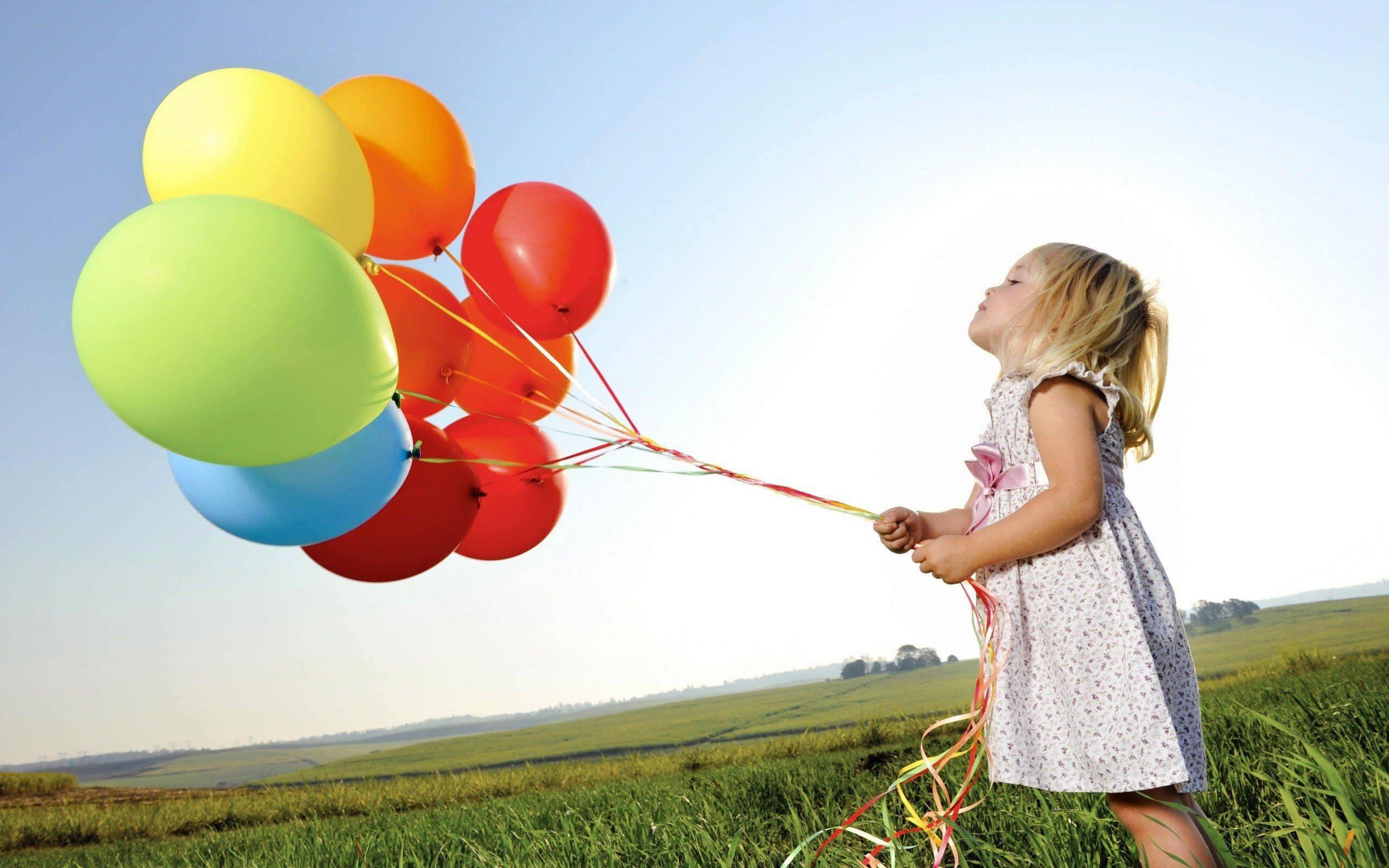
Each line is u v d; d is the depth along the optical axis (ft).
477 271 8.36
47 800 45.75
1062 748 4.88
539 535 9.30
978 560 4.97
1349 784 5.61
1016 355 5.75
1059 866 5.82
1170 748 4.50
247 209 5.14
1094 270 5.64
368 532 7.40
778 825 10.79
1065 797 8.07
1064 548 5.10
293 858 12.95
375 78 7.95
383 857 11.42
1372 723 9.42
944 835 5.18
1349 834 4.12
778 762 24.48
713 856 7.96
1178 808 4.58
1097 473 4.96
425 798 33.65
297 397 5.03
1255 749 9.92
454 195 7.93
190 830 30.19
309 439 5.32
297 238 5.17
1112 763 4.63
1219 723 11.94
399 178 7.54
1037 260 5.97
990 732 5.23
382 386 5.60
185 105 6.08
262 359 4.82
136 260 4.74
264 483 5.82
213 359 4.73
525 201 8.41
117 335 4.69
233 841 19.39
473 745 145.48
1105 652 4.83
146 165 6.17
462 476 7.86
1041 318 5.65
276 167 5.88
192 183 5.88
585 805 16.10
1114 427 5.37
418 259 8.25
